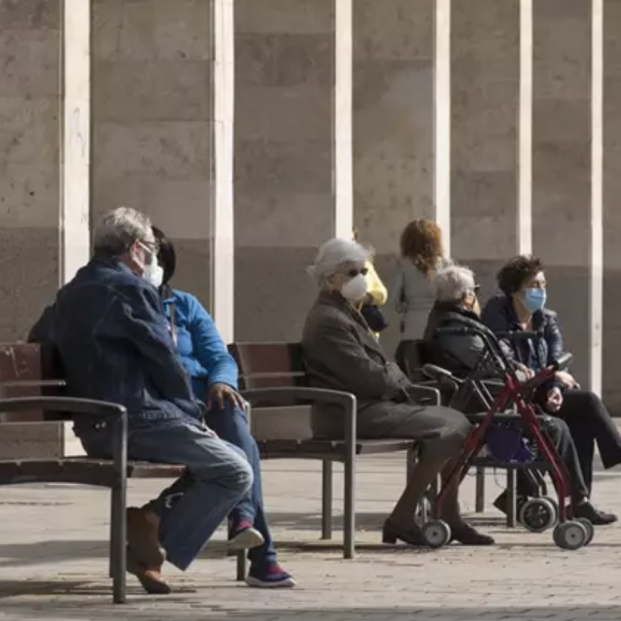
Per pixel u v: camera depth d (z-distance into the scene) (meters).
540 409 29.25
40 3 36.31
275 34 44.38
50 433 35.62
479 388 28.12
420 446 26.69
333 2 44.28
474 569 24.89
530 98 54.09
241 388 26.06
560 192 58.62
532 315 30.66
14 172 36.47
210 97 39.59
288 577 23.09
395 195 48.56
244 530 22.66
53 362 22.80
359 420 26.47
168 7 39.59
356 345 26.45
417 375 28.98
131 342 22.39
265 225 44.56
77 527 28.61
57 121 36.38
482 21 53.19
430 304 38.16
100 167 39.78
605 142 63.50
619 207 63.47
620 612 21.44
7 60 36.38
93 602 21.81
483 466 28.08
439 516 27.23
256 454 23.36
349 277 26.53
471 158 53.38
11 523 28.98
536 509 28.67
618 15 63.06
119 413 21.67
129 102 39.66
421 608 21.50
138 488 33.75
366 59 48.66
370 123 48.69
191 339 23.91
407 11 48.53
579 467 28.86
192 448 22.20
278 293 44.53
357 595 22.50
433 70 48.47
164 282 23.94
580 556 26.33
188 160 39.66
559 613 21.28
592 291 58.59
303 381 26.69
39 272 36.50
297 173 44.47
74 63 36.59
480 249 53.38
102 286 22.47
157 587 22.52
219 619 20.59
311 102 44.41
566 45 58.56
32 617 20.64
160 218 39.72
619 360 63.31
